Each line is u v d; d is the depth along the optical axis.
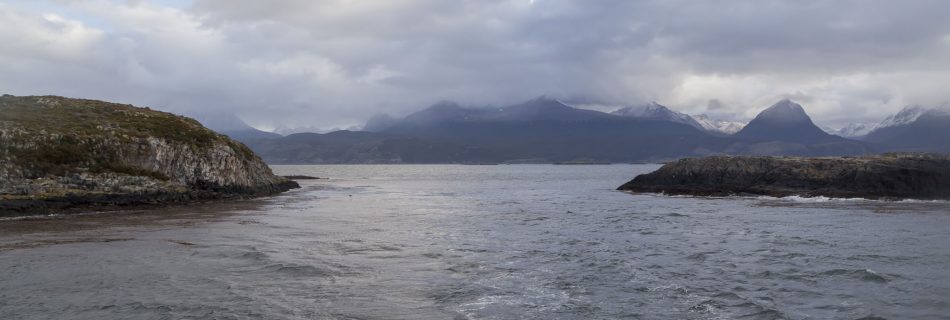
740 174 85.06
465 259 31.19
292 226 45.75
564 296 23.48
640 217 53.50
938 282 25.47
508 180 171.12
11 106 71.25
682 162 94.69
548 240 38.38
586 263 30.06
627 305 22.22
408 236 40.19
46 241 36.59
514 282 25.83
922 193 71.94
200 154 73.38
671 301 22.75
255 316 20.58
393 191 103.38
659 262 30.36
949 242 36.59
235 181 77.19
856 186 74.69
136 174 65.06
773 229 43.75
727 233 41.66
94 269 27.84
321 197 82.56
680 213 57.12
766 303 22.44
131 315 20.56
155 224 46.28
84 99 82.75
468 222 49.56
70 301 22.20
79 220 48.72
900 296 23.31
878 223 47.44
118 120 73.94
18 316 20.31
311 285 25.09
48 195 54.28
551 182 154.25
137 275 26.62
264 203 69.31
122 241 36.69
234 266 28.78
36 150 59.91
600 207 65.62
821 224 46.94
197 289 24.20
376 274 27.33
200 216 52.91
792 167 81.94
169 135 73.06
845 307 21.88
